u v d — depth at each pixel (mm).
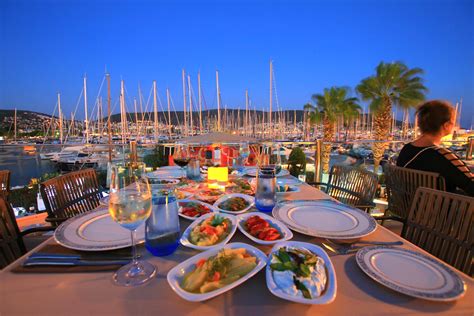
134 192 687
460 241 817
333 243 793
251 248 692
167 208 727
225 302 522
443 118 1543
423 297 515
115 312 499
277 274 557
